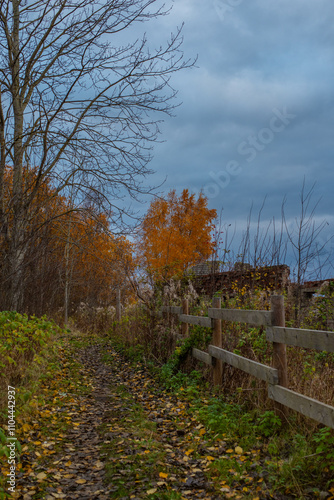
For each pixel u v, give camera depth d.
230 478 3.68
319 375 4.91
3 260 8.15
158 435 5.07
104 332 18.27
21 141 9.07
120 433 5.12
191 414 5.67
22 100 9.28
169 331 9.38
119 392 7.64
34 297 9.55
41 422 5.39
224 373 6.50
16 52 9.05
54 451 4.54
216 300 6.97
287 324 6.34
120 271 10.50
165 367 8.30
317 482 3.36
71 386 7.70
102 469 4.12
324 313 7.14
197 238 22.39
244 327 6.82
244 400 5.50
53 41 8.77
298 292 7.74
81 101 8.94
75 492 3.65
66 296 16.70
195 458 4.26
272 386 4.59
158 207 20.75
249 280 8.98
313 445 3.89
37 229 8.81
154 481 3.76
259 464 3.81
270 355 5.88
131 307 14.48
